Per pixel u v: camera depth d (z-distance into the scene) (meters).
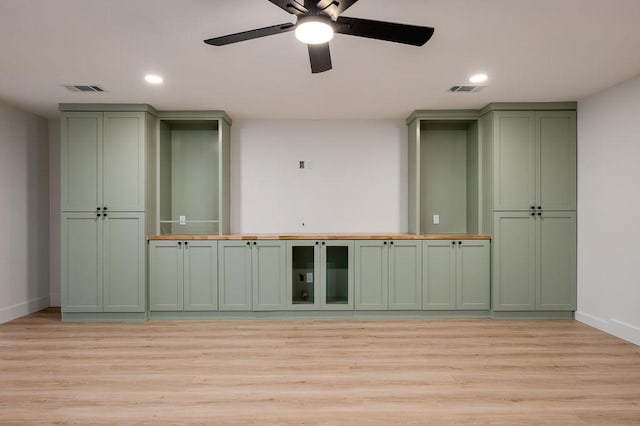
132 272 4.09
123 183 4.07
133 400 2.38
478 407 2.30
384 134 4.79
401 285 4.21
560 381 2.64
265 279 4.20
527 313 4.15
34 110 4.34
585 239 3.97
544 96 3.89
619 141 3.52
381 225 4.79
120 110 4.05
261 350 3.24
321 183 4.80
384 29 1.97
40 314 4.39
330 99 3.96
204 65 3.04
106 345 3.35
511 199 4.11
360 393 2.47
